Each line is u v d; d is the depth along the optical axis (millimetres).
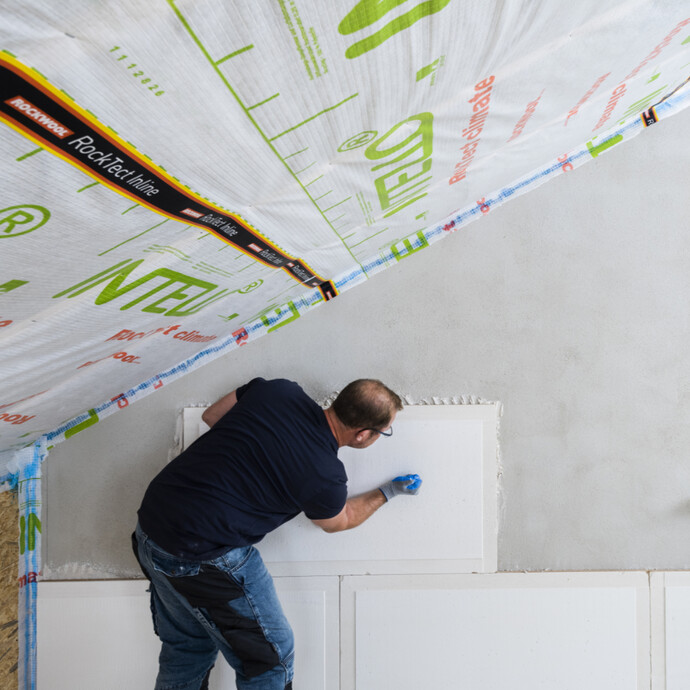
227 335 1947
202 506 1421
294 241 1187
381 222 1477
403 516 1953
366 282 1970
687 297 1977
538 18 713
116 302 946
